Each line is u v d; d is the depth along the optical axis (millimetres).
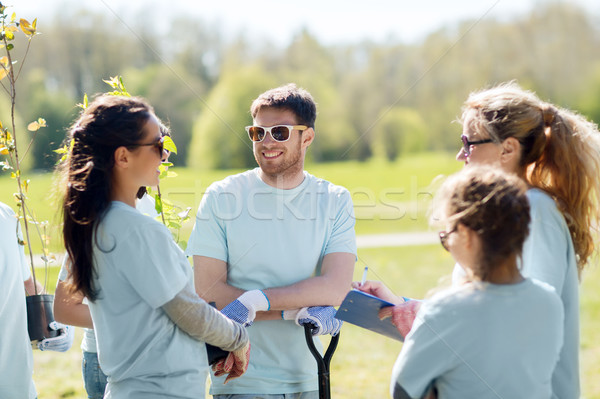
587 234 2318
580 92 39969
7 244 2578
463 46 42688
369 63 45844
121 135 2082
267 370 2727
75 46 41031
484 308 1896
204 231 2844
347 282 2807
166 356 2113
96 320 2178
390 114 42906
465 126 2428
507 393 1889
